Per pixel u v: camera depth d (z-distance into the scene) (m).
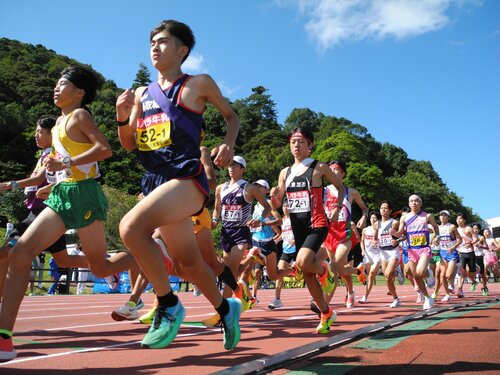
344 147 65.50
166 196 2.87
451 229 11.03
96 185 3.63
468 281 24.75
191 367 2.97
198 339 4.20
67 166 3.38
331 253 7.19
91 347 3.73
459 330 4.67
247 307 6.04
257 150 84.06
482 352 3.55
